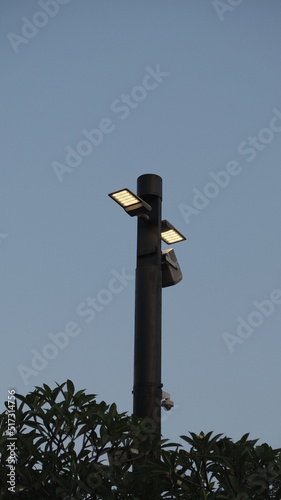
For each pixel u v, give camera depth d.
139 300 13.64
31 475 10.15
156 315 13.50
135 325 13.49
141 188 14.69
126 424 10.47
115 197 13.84
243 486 9.84
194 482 10.12
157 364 13.11
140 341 13.26
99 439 10.47
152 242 14.10
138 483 9.99
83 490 10.10
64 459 10.32
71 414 10.45
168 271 14.37
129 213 14.02
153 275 13.79
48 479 10.32
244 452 9.83
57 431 10.48
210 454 9.93
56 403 10.52
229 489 9.73
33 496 10.20
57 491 9.86
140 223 14.41
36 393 10.88
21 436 10.30
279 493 9.81
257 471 9.84
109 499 9.93
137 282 13.84
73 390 10.79
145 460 10.34
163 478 10.33
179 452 10.37
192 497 9.95
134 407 12.83
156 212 14.40
